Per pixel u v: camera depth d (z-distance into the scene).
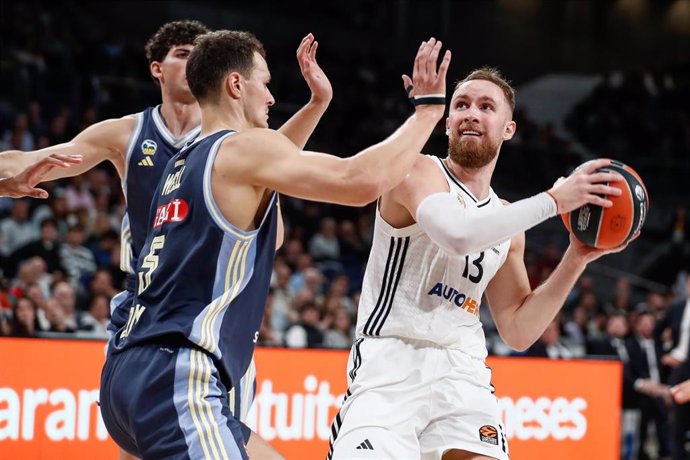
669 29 30.83
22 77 17.72
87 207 15.54
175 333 4.04
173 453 3.96
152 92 18.84
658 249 21.45
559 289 5.06
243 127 4.44
